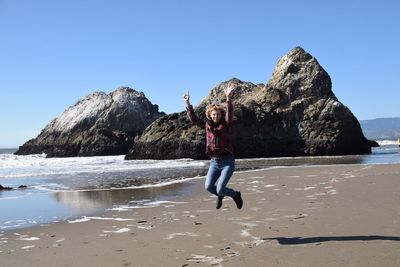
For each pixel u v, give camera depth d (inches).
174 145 1742.1
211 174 279.0
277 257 222.8
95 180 791.1
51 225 346.0
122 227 326.3
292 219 323.0
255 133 1771.7
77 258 238.7
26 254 251.6
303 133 1798.7
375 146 2844.5
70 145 2586.1
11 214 410.9
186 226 317.1
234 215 354.6
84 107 2933.1
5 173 1027.3
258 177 701.3
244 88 2076.8
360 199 402.0
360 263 204.8
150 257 234.8
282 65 1993.1
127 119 2881.4
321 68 1930.4
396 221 294.2
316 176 676.7
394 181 539.2
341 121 1775.3
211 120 280.4
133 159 1843.0
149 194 548.7
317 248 235.5
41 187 678.5
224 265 214.2
